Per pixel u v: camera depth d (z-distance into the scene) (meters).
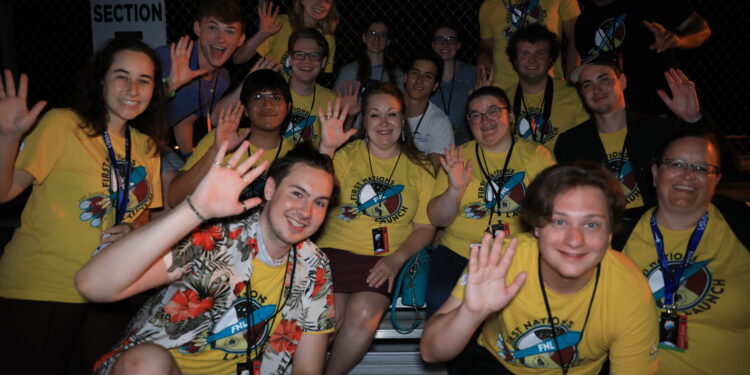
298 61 4.00
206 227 2.10
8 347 2.55
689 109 3.24
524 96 4.23
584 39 4.43
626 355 2.23
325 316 2.42
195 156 3.50
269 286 2.24
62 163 2.56
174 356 2.21
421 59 3.96
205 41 4.14
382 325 3.53
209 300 2.15
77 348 2.75
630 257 2.76
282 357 2.37
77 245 2.58
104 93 2.63
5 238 4.05
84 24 5.83
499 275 1.97
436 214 3.30
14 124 2.31
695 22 4.16
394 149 3.55
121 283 1.84
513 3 4.74
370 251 3.43
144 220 3.06
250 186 3.37
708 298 2.60
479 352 2.62
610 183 2.05
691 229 2.66
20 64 5.82
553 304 2.25
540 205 2.07
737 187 4.80
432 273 3.36
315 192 2.15
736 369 2.60
